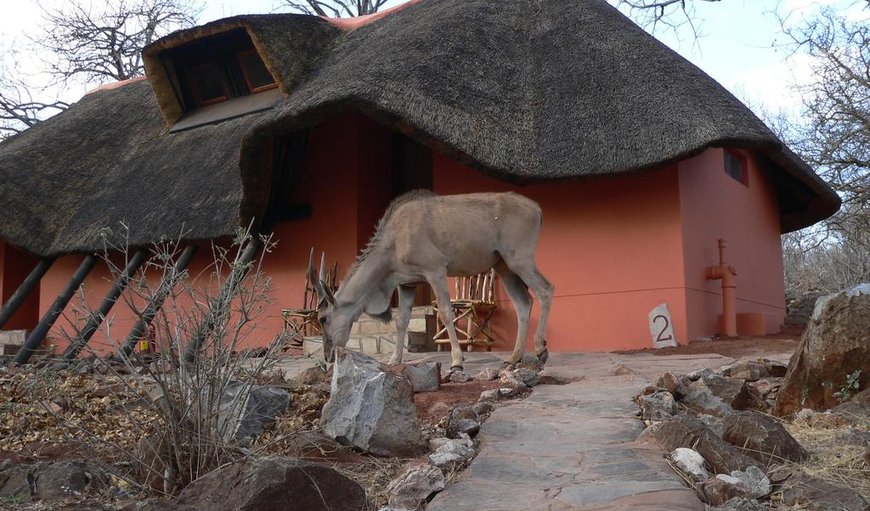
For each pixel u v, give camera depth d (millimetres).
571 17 13203
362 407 5434
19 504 4508
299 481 4137
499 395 6719
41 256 15172
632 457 4891
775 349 10055
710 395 6246
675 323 11180
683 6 12539
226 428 5176
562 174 10867
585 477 4598
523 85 12211
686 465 4621
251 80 16141
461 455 5102
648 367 8359
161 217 13812
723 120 10617
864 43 17266
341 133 14039
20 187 15734
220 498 4125
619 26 12805
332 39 16031
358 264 8477
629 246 11625
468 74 11930
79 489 4758
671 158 10359
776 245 15648
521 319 8617
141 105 18953
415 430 5469
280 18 14766
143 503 4223
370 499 4602
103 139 17859
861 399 5785
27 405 6332
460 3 14508
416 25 13594
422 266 8234
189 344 5133
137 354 5012
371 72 11172
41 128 18812
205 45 15938
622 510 3994
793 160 14211
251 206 12516
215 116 16172
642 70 11594
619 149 10727
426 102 11055
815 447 5117
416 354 10781
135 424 5191
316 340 11867
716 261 12406
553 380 7531
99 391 6590
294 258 14062
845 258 24219
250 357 6035
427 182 14406
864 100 17359
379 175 14391
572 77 11961
